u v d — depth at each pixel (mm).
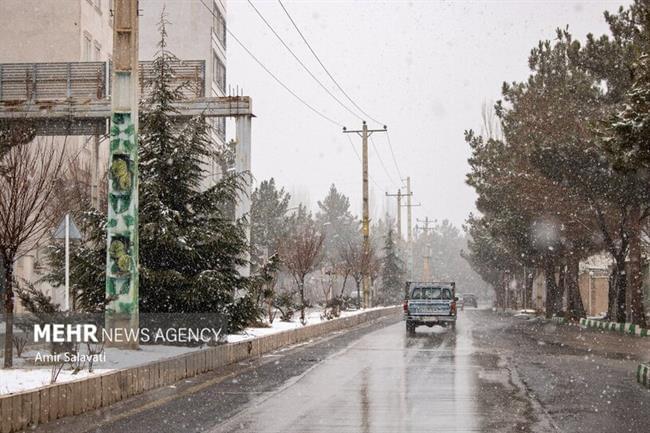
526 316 69500
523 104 49531
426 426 12969
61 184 27812
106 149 49531
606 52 39375
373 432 12430
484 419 13672
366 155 65938
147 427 12859
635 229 42969
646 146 20250
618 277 45531
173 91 26016
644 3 35156
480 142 65000
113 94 22469
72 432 12383
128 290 22172
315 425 13070
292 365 23656
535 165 42062
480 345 32500
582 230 51469
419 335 40156
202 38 60688
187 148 25578
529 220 57406
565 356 26922
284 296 42156
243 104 32656
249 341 26344
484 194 65062
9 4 47125
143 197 25016
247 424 13164
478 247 92438
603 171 40312
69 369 16438
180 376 19516
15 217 18438
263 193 97000
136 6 22562
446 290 44438
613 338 37469
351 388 18078
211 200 25812
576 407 15094
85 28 48438
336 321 45531
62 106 33312
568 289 56469
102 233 24719
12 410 12172
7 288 17922
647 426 12984
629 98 20453
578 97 41188
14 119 29297
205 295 24391
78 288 24641
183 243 24484
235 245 25531
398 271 104062
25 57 47031
